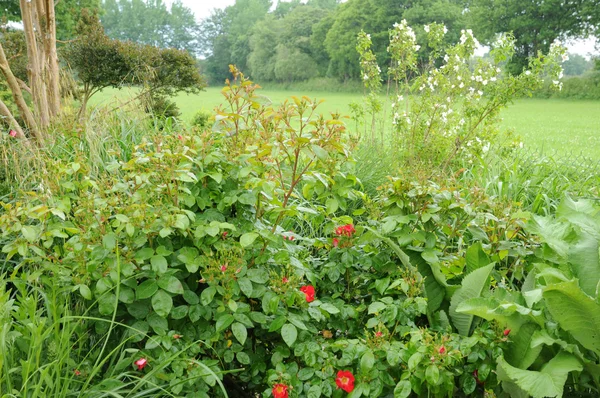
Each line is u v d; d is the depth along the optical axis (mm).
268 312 2289
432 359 1988
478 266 2605
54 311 2057
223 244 2344
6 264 3170
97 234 2316
